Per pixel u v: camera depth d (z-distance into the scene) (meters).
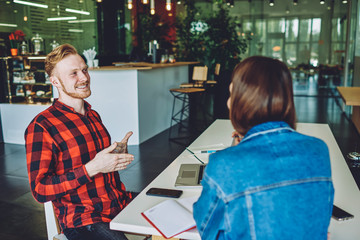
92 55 4.76
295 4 9.95
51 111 1.45
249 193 0.76
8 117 4.91
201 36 8.39
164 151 4.51
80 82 1.47
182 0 8.59
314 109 7.75
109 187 1.53
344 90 5.00
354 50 6.89
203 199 0.83
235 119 0.88
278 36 10.26
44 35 6.26
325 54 9.90
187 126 6.05
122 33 8.56
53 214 1.44
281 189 0.76
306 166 0.79
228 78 6.50
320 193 0.80
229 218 0.77
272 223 0.76
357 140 4.97
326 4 9.66
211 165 0.80
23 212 2.78
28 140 1.36
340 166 1.71
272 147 0.79
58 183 1.30
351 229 1.09
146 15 8.58
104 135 1.60
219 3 8.55
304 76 10.16
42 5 6.17
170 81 6.05
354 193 1.37
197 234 1.04
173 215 1.14
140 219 1.16
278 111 0.84
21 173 3.71
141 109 4.89
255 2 10.26
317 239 0.80
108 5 7.96
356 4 6.78
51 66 1.47
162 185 1.46
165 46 8.51
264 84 0.83
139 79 4.79
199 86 5.79
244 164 0.77
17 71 4.86
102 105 4.77
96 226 1.39
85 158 1.47
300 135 0.84
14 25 5.53
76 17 7.08
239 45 8.37
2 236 2.40
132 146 4.77
